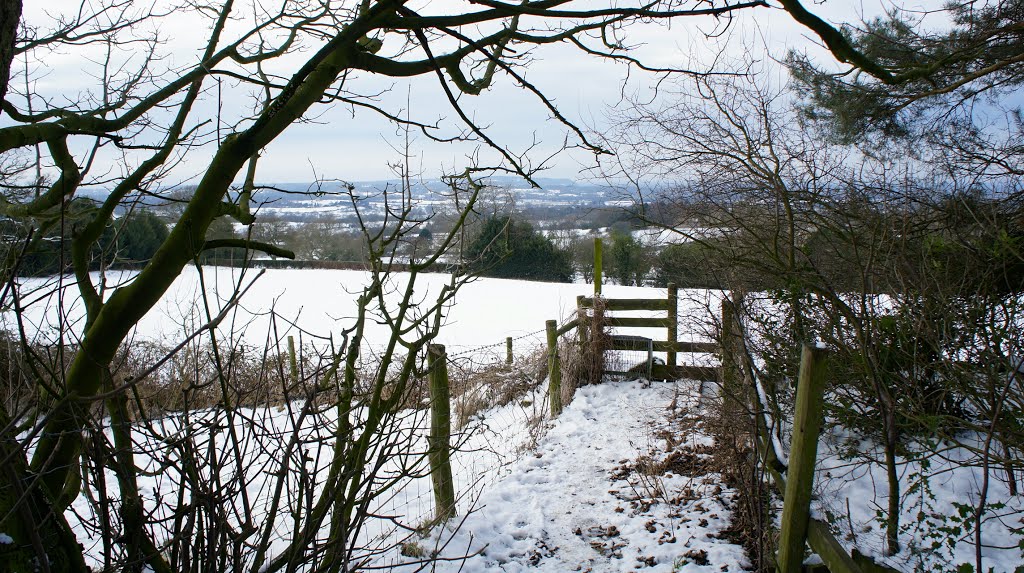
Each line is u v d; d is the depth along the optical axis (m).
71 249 2.40
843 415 5.02
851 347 4.95
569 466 6.55
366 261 3.43
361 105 3.14
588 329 9.55
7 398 2.05
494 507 5.60
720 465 5.78
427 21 2.30
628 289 22.53
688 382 8.91
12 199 3.59
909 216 5.06
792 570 3.34
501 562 4.72
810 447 3.22
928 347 4.63
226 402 1.97
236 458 2.01
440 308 2.98
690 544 4.68
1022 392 3.70
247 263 1.90
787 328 5.78
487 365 10.39
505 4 2.32
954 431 5.25
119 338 2.18
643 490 5.74
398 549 4.73
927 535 3.65
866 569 2.96
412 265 3.01
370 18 2.28
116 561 2.09
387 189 3.22
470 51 2.79
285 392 2.11
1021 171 6.05
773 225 6.60
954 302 4.33
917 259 4.95
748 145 6.41
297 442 2.12
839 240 6.00
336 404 2.49
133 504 2.12
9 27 1.88
